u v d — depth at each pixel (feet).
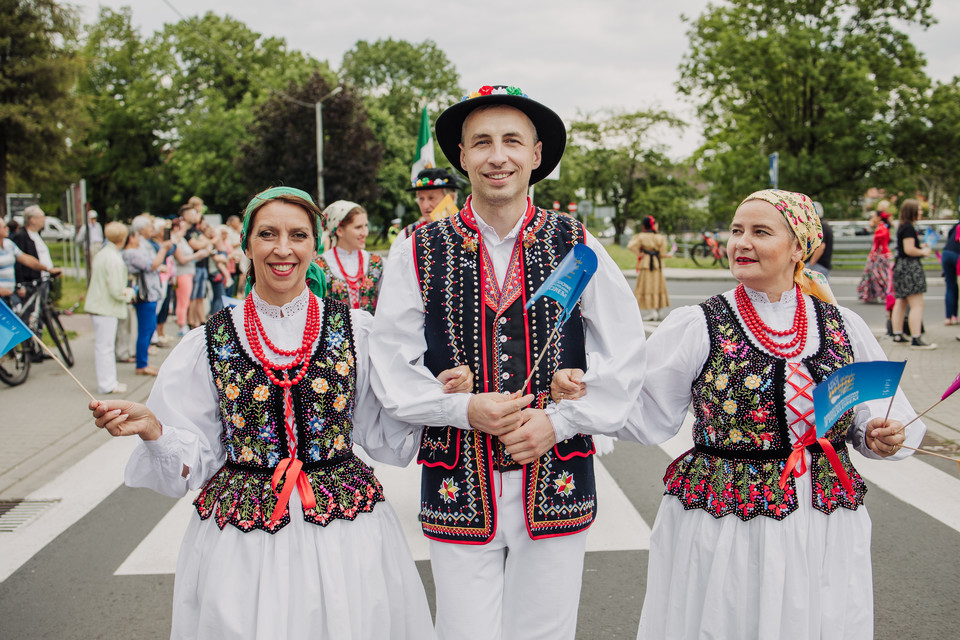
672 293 59.62
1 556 13.32
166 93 153.99
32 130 86.89
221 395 7.20
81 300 52.90
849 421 7.55
